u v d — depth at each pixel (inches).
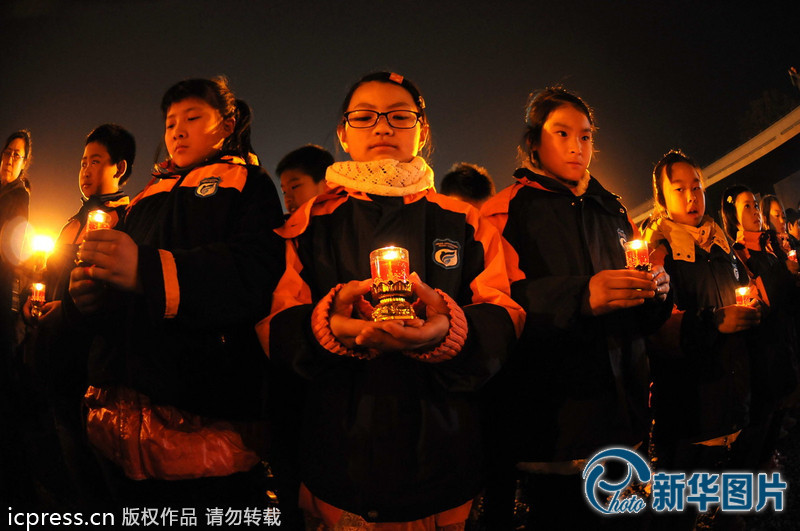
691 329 126.3
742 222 203.2
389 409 78.2
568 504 96.1
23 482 130.4
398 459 76.6
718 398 130.8
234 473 89.1
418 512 76.4
